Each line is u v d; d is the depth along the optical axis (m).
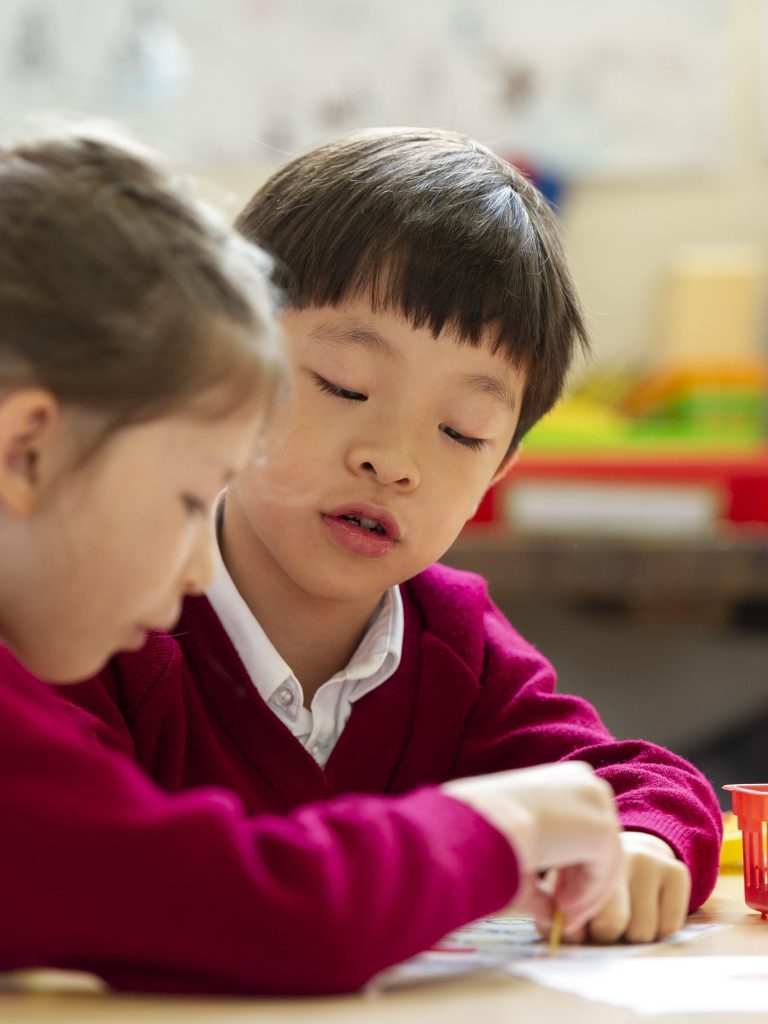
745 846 1.04
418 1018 0.65
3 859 0.64
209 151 3.29
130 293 0.69
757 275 3.17
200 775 1.17
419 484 1.12
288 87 3.29
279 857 0.67
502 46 3.28
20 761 0.65
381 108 3.29
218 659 1.18
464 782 0.80
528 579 2.60
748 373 2.83
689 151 3.29
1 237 0.69
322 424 1.11
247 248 0.78
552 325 1.20
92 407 0.69
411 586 1.34
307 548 1.14
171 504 0.72
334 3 3.28
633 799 1.08
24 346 0.68
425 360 1.11
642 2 3.27
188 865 0.65
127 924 0.64
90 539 0.71
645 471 2.63
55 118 0.79
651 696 3.21
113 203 0.70
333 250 1.12
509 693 1.30
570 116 3.29
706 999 0.72
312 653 1.24
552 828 0.77
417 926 0.69
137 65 3.27
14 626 0.74
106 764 0.67
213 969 0.65
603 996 0.72
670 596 2.67
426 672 1.27
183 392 0.70
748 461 2.64
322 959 0.66
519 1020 0.66
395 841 0.70
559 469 2.62
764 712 3.19
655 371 3.14
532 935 0.93
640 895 0.92
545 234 1.22
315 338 1.11
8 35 3.26
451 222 1.13
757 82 3.28
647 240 3.32
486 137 3.28
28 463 0.70
